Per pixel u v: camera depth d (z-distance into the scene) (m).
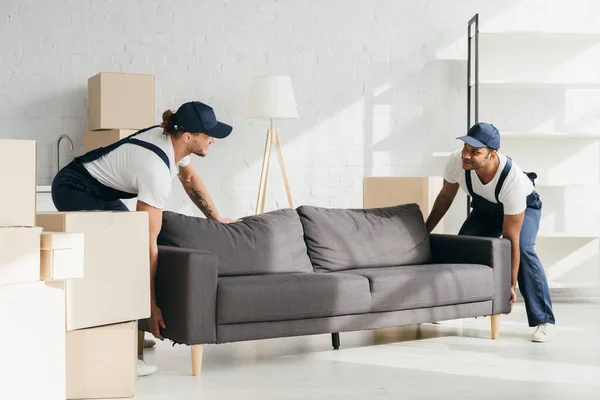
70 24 6.16
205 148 3.90
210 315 3.78
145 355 4.30
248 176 6.38
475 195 4.92
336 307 4.13
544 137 6.38
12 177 3.10
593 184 6.33
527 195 4.90
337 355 4.28
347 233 4.75
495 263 4.71
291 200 6.12
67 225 3.36
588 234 6.20
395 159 6.52
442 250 5.03
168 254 3.84
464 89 6.54
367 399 3.38
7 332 3.02
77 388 3.37
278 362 4.11
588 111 6.55
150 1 6.24
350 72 6.46
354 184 6.50
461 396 3.44
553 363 4.09
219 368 3.98
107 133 5.74
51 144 6.14
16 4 6.10
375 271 4.48
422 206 5.54
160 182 3.77
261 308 3.89
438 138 6.54
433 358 4.20
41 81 6.13
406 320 4.40
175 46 6.27
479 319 5.45
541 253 6.58
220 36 6.32
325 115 6.45
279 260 4.41
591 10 6.54
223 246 4.28
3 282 2.99
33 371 3.09
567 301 6.38
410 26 6.50
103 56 6.20
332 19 6.43
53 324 3.14
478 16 6.44
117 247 3.51
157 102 6.26
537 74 6.48
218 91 6.32
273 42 6.38
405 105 6.52
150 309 3.75
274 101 5.90
